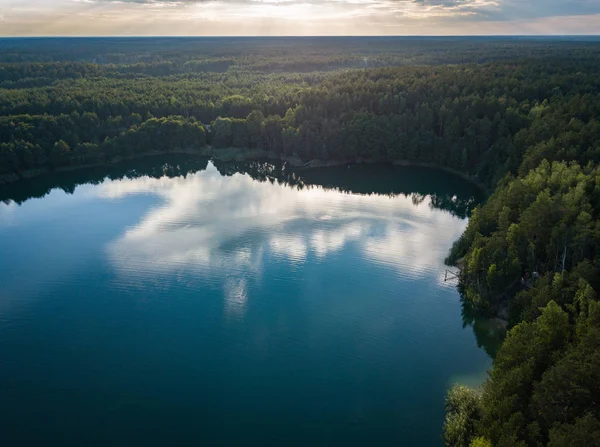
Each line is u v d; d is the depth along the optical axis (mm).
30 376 60594
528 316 58969
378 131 154250
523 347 49781
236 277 82438
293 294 77500
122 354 64375
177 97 198750
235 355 63875
